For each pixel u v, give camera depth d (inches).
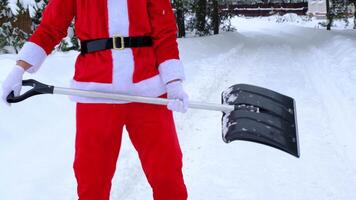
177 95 102.3
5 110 189.5
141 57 102.3
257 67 414.9
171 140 105.0
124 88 101.3
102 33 100.7
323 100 284.2
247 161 190.1
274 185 168.9
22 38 336.2
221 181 171.6
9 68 234.8
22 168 158.4
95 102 101.0
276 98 111.7
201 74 360.2
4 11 331.0
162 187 105.6
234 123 103.3
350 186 166.9
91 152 102.2
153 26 103.5
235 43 631.8
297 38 740.0
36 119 196.7
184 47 471.5
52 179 154.9
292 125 107.3
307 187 166.9
